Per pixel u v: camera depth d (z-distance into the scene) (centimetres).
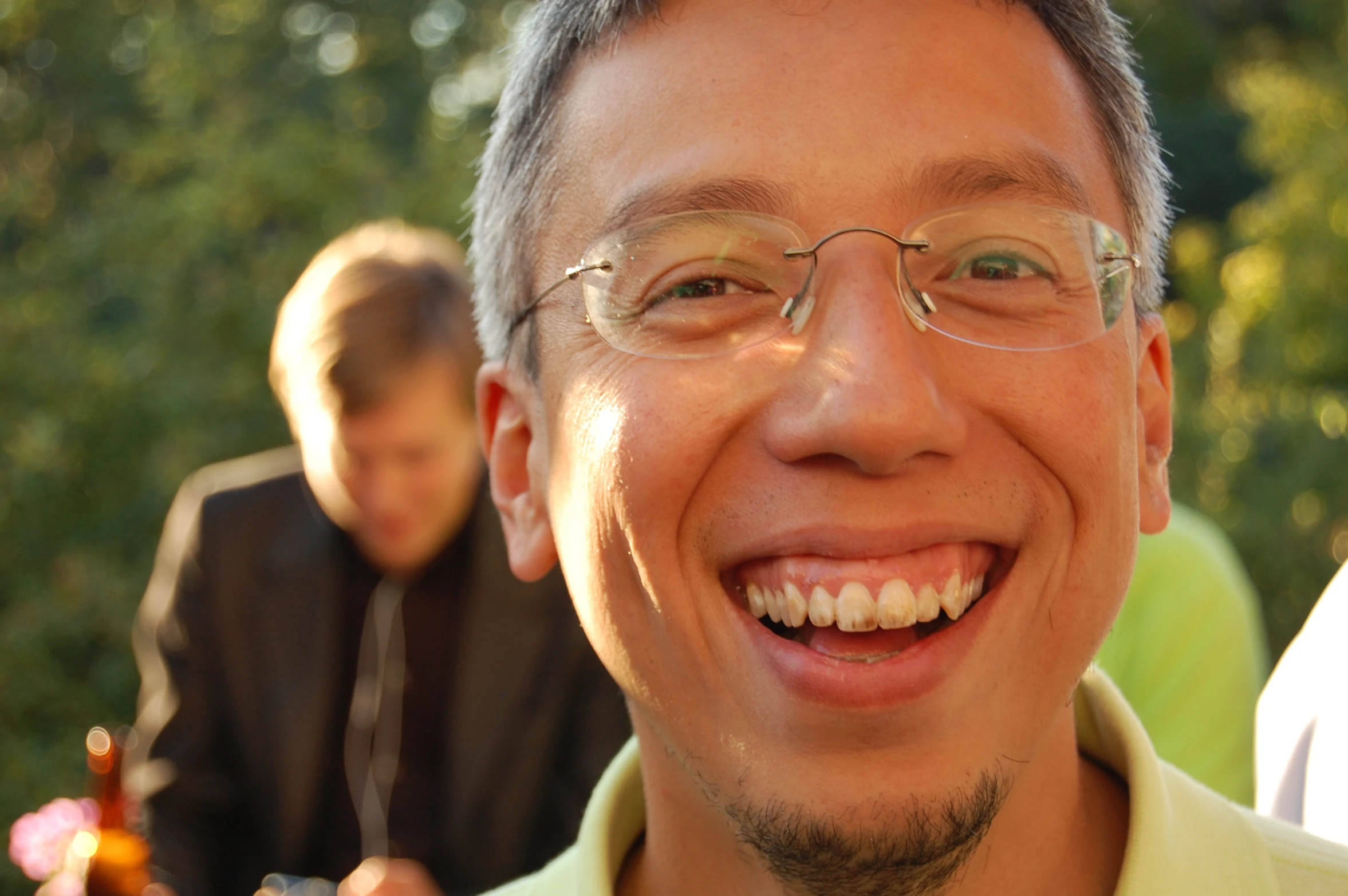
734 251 42
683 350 43
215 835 88
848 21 43
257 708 88
